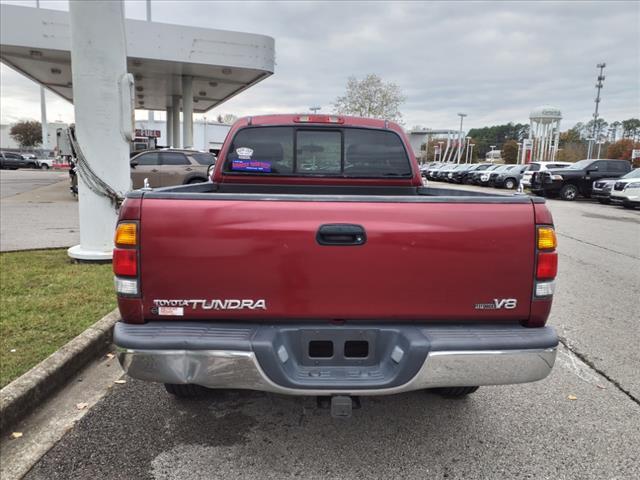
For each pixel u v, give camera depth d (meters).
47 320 4.77
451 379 2.55
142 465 2.85
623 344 4.85
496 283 2.62
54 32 14.82
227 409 3.51
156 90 25.19
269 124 4.30
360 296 2.58
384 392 2.54
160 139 48.91
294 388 2.50
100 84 6.77
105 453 2.96
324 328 2.60
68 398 3.64
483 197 2.67
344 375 2.57
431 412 3.50
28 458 2.90
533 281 2.64
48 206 15.16
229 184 4.35
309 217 2.54
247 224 2.52
